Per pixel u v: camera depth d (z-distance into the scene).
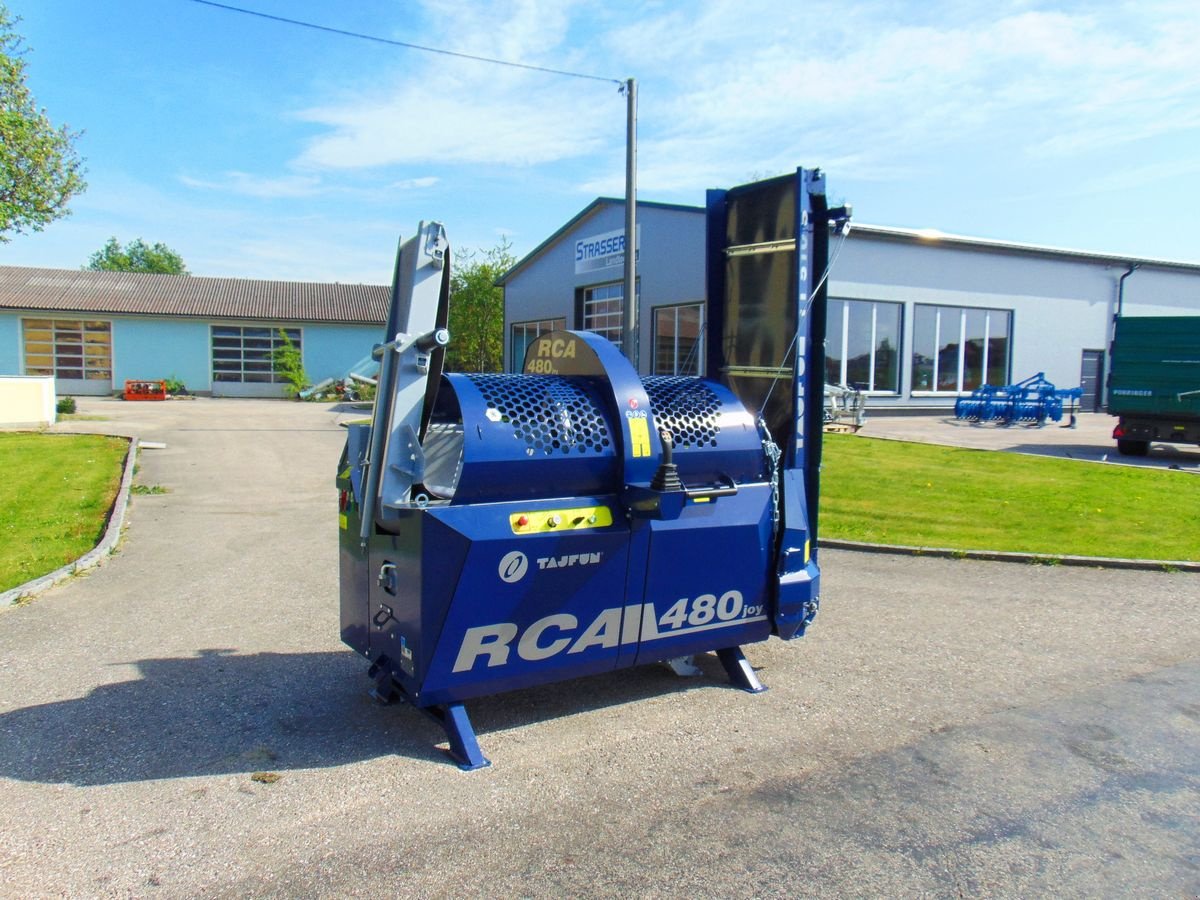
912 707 4.55
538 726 4.26
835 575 7.41
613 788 3.63
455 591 3.61
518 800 3.52
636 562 4.08
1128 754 4.01
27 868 3.00
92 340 34.66
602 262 25.70
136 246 90.88
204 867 3.02
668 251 22.72
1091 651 5.49
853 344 23.50
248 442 17.20
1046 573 7.52
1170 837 3.29
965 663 5.24
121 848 3.13
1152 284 28.72
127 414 24.44
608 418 4.05
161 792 3.56
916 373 24.69
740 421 4.50
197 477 12.68
